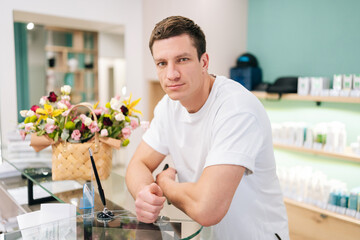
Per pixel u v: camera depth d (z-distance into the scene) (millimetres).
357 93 2393
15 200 1596
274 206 1165
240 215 1097
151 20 3668
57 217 1118
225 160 904
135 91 3844
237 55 3453
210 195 897
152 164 1312
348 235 2344
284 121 3227
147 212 939
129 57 3756
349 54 2676
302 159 3094
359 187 2471
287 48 3139
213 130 1003
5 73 2941
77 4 3287
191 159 1188
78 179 1456
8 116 2977
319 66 2895
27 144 2082
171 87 950
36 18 3283
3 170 2090
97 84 5445
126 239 886
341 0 2697
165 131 1269
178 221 990
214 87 1065
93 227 958
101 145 1432
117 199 1229
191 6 3215
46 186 1401
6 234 926
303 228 2621
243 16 3447
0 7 2865
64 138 1384
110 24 3633
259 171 1081
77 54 5293
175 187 1028
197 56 952
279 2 3172
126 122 1536
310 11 2924
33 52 4473
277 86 2975
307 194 2672
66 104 1520
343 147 2506
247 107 959
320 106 2912
